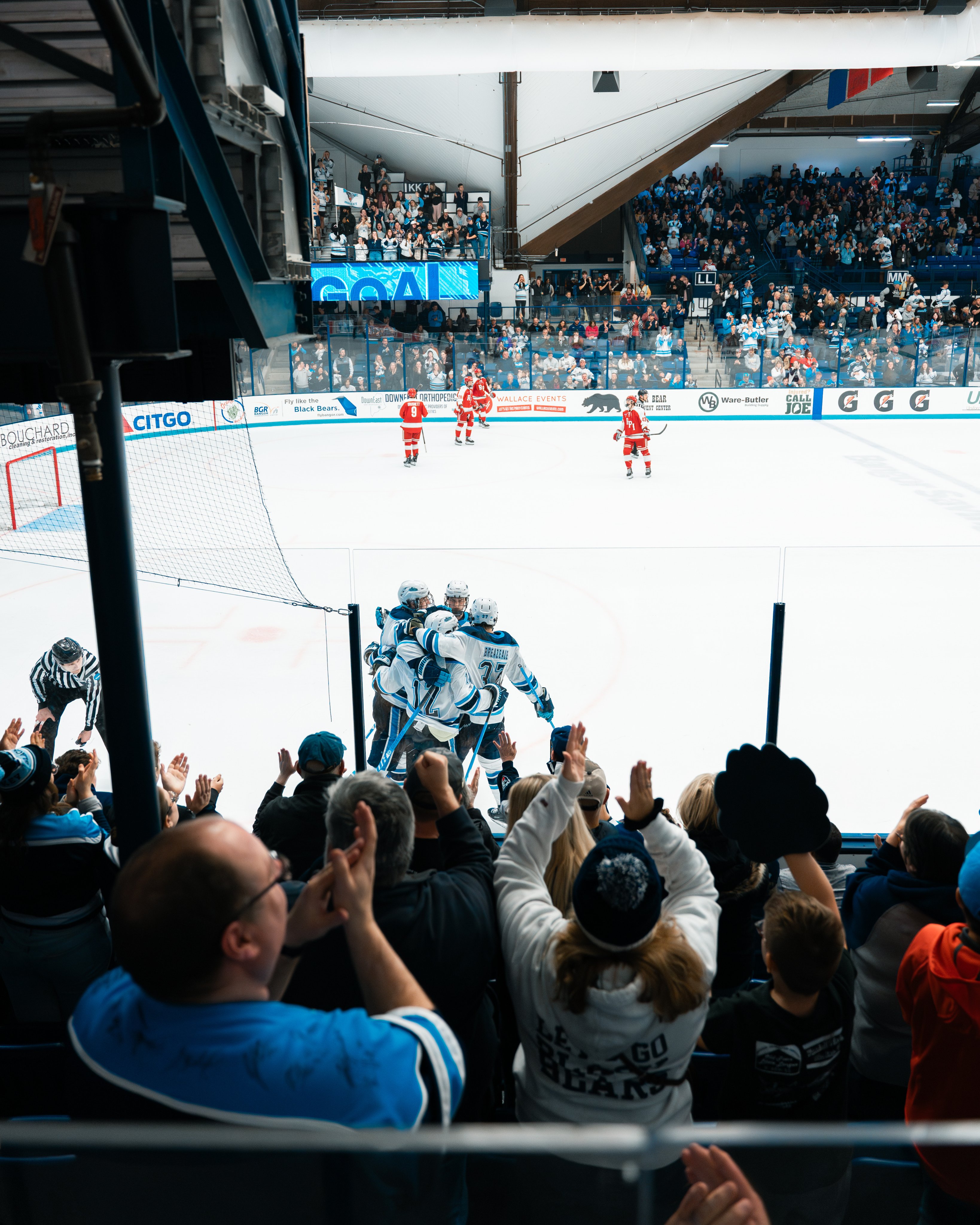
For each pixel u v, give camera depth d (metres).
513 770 5.91
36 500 13.93
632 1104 1.76
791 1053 1.92
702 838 2.74
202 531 12.82
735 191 33.09
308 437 21.70
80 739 6.35
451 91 24.27
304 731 6.38
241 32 2.60
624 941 1.65
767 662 7.56
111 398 2.53
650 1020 1.67
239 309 2.62
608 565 8.98
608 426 23.00
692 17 19.58
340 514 14.18
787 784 2.13
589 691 7.17
